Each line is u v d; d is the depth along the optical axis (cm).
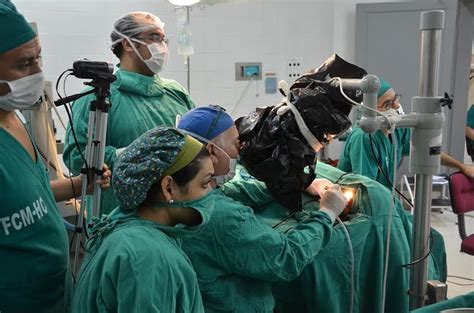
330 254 125
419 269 117
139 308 77
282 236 112
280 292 133
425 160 109
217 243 109
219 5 386
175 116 209
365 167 193
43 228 103
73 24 360
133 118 195
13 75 100
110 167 171
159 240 85
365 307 133
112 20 367
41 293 103
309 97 122
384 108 165
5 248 96
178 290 83
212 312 112
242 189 141
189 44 334
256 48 401
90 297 84
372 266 131
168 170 86
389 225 118
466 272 296
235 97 407
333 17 407
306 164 127
